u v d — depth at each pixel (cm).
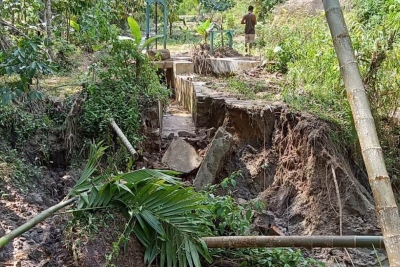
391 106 689
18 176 541
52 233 448
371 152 222
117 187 412
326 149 598
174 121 827
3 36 653
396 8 809
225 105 709
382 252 528
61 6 910
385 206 213
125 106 657
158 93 736
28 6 827
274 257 466
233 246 432
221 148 617
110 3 1043
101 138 636
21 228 368
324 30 878
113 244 393
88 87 665
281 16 1252
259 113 675
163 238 414
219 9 1872
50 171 610
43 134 627
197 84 860
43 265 400
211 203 488
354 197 571
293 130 638
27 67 523
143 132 664
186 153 645
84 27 830
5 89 526
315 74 761
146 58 746
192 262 419
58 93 705
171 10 1611
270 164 661
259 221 550
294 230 581
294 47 936
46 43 606
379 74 672
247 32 1238
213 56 1122
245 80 882
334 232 559
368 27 821
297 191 615
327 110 679
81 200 418
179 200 426
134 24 828
